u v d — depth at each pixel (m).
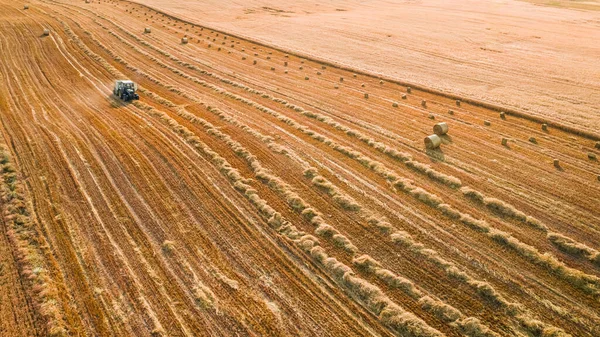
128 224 16.77
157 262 14.75
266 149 23.80
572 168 22.08
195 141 24.45
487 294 13.42
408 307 13.02
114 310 12.71
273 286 13.80
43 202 18.14
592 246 15.88
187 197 18.84
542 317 12.63
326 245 15.91
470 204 18.77
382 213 17.97
